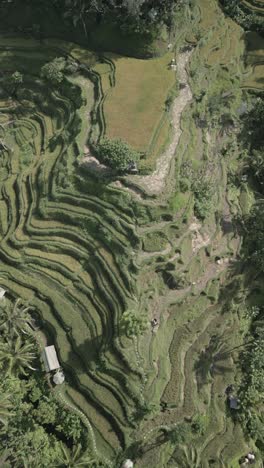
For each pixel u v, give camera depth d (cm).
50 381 3703
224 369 3916
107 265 3891
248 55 5650
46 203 4275
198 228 4222
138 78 4719
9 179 4644
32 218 4303
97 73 4841
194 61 5022
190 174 4309
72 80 4866
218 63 5262
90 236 4072
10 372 3478
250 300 4291
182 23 5097
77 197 4162
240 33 5719
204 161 4572
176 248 3972
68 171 4234
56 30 5303
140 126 4306
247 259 4331
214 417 3722
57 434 3628
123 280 3812
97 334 3747
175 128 4481
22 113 5081
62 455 3459
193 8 5303
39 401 3619
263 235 4312
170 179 4119
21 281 4031
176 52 4997
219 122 5009
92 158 4244
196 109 4753
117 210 4022
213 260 4231
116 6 4747
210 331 4012
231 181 4728
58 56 5159
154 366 3666
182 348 3897
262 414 3859
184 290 4016
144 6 4738
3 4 5475
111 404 3569
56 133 4734
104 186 4038
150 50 4859
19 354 3519
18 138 4922
